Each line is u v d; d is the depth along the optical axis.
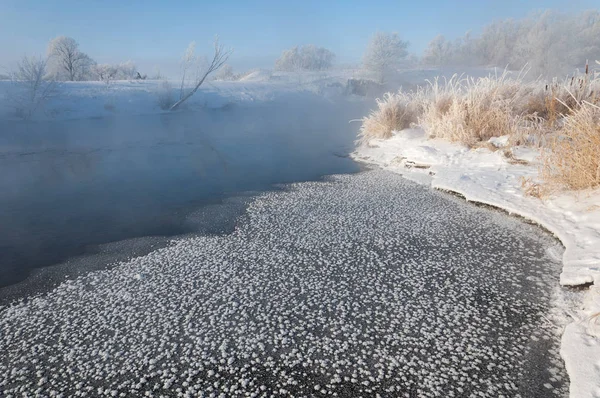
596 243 3.61
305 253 3.99
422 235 4.36
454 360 2.45
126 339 2.74
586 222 4.07
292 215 5.20
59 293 3.42
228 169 8.49
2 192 7.03
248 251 4.09
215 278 3.54
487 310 2.95
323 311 2.98
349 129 15.12
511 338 2.63
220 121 18.55
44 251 4.41
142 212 5.69
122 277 3.65
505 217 4.77
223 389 2.27
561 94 7.71
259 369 2.42
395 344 2.61
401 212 5.13
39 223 5.36
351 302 3.10
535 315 2.86
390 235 4.39
